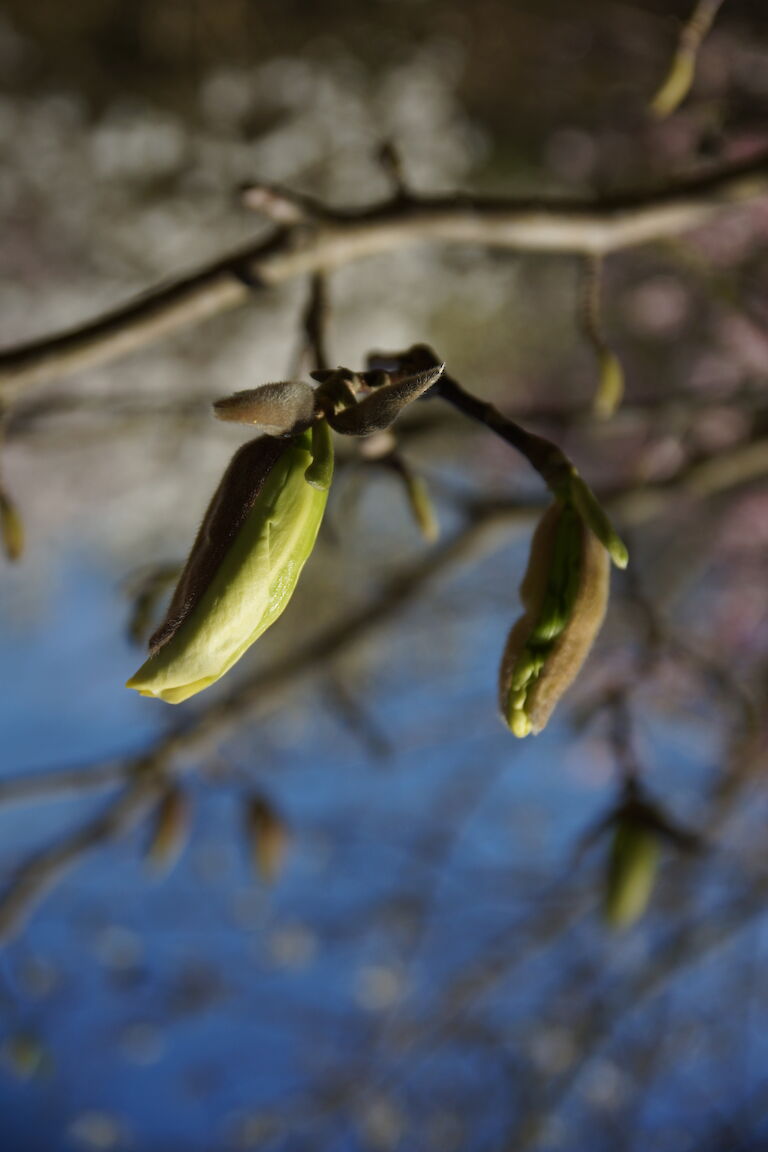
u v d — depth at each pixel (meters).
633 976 1.51
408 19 2.95
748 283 1.28
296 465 0.51
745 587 1.91
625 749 0.71
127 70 2.84
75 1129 1.55
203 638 0.50
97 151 2.70
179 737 0.87
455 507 1.05
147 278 2.75
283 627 2.49
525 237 0.67
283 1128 1.56
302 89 2.83
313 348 0.65
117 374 2.54
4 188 2.68
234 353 2.74
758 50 2.06
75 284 2.73
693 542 2.00
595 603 0.53
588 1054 1.46
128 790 0.86
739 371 1.88
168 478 2.76
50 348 0.63
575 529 0.53
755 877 1.48
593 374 2.42
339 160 2.82
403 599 1.01
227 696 0.95
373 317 2.89
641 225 0.68
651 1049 1.53
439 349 2.99
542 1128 1.46
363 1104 1.54
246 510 0.51
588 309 0.69
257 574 0.50
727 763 1.30
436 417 1.04
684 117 2.21
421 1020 1.53
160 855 0.85
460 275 2.70
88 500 2.78
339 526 0.74
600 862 1.41
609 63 2.65
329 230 0.65
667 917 1.49
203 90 2.81
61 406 1.00
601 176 2.57
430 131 2.91
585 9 2.60
